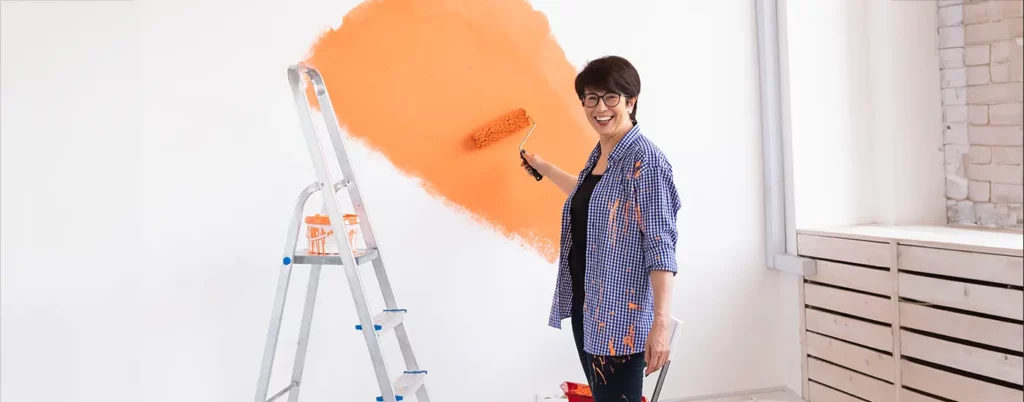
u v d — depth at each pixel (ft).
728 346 9.46
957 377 7.26
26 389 7.61
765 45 9.20
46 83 7.53
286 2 8.00
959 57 9.11
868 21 9.30
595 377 6.24
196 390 7.98
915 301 7.70
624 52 8.91
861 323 8.35
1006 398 6.80
